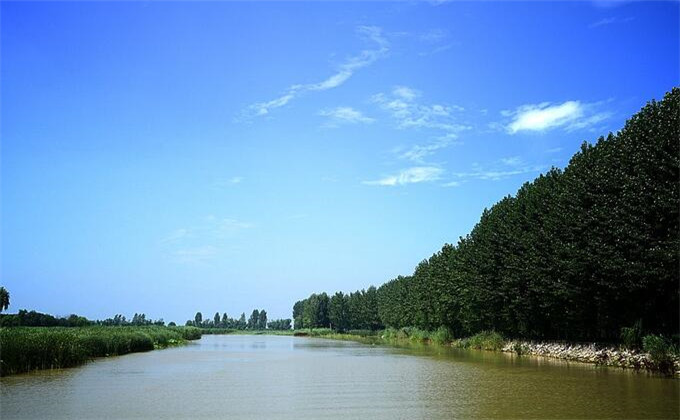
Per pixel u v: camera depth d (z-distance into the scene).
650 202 33.97
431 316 92.38
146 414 20.14
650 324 39.06
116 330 71.38
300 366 42.81
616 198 36.50
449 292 76.25
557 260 42.69
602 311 41.22
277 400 23.53
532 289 49.34
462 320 74.94
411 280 116.69
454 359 49.25
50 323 96.94
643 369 35.47
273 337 161.62
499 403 22.16
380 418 19.02
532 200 53.06
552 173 53.06
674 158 32.38
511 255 54.44
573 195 42.25
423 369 38.53
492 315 63.03
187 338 123.25
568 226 42.38
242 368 41.00
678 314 37.50
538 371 35.94
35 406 22.12
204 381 31.72
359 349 73.38
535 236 48.47
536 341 57.00
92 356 53.75
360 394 25.30
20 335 39.22
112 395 25.42
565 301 45.38
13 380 32.38
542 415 19.36
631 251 34.91
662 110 33.84
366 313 161.12
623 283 36.12
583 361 43.88
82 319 103.62
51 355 40.75
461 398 23.67
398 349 72.00
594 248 38.25
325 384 29.69
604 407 20.95
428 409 20.86
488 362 44.88
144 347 69.12
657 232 34.19
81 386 29.20
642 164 34.50
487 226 64.50
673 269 32.72
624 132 37.47
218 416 19.69
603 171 38.47
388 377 33.12
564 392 25.30
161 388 28.14
